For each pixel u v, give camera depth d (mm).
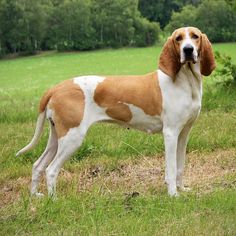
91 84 7105
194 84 6934
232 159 8898
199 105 7055
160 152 9570
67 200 6699
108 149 9547
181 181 7418
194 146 9656
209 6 68250
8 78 38469
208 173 8336
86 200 6699
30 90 25328
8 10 68562
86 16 72188
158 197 6820
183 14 73375
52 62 53625
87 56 59375
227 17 67562
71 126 7012
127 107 7098
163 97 6945
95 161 9023
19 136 10820
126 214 6254
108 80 7164
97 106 7129
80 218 6141
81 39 72188
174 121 6941
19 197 7465
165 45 6930
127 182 8023
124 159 9172
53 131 7340
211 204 6363
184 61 6652
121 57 54500
